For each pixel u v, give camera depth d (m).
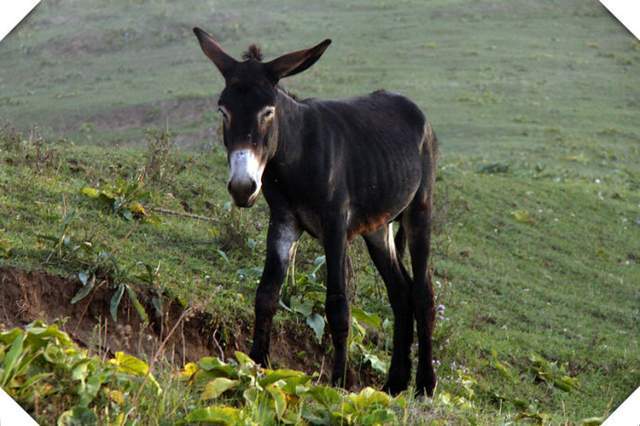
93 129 50.97
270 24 76.62
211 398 11.22
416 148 15.39
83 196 17.86
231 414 10.44
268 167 13.05
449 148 44.16
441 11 81.00
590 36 74.81
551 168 39.25
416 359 17.52
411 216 15.77
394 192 14.59
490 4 83.06
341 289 13.41
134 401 10.64
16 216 15.84
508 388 17.42
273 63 12.52
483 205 28.80
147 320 13.87
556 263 26.34
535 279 24.80
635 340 22.03
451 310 20.48
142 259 15.91
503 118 51.34
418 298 15.53
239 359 11.70
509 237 27.12
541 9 82.19
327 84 57.19
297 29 75.12
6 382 10.34
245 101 12.16
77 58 71.19
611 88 60.62
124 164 21.39
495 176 32.81
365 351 16.31
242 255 18.08
